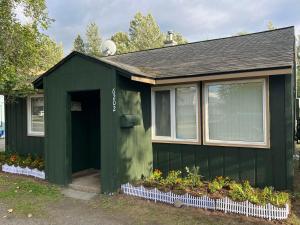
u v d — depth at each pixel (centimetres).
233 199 547
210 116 727
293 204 574
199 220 521
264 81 650
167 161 784
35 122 1026
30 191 712
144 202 618
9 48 920
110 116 674
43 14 975
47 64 1142
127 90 707
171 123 779
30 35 952
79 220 538
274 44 795
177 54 980
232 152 696
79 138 912
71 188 737
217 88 716
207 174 728
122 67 684
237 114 694
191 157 750
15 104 1075
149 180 691
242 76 629
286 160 631
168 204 603
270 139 648
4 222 532
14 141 1082
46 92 789
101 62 682
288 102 627
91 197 665
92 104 942
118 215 556
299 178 782
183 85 756
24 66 994
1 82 905
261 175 660
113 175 668
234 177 693
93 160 945
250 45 855
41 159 912
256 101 670
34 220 541
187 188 622
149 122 795
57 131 771
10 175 876
